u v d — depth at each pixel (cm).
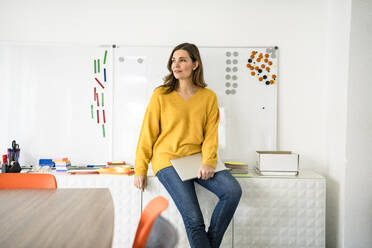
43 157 226
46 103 227
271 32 228
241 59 228
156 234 74
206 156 173
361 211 198
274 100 228
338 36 212
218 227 161
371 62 195
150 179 193
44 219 79
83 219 80
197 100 182
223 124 228
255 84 228
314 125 230
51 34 228
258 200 196
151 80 228
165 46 228
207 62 229
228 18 228
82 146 228
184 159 176
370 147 197
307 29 227
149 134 182
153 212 82
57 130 227
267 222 196
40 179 133
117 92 228
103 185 197
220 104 228
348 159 199
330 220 220
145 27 229
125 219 196
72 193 111
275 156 200
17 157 213
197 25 229
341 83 206
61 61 228
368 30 196
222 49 228
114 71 228
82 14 229
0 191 115
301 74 228
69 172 200
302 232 195
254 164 227
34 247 60
